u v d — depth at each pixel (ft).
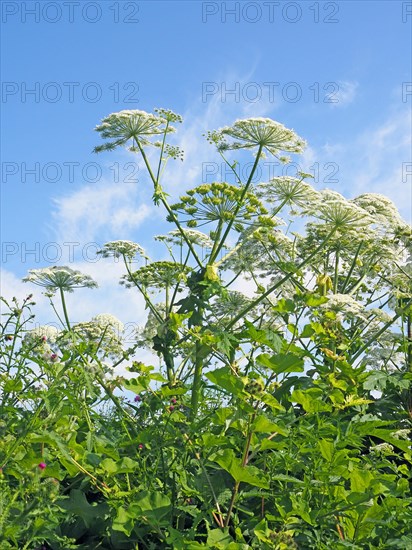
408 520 12.71
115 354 16.29
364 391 16.07
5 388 13.44
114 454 12.50
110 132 18.07
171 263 18.49
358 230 17.57
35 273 17.83
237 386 11.95
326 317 14.26
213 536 11.71
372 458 14.26
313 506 12.89
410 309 16.96
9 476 12.98
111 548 12.93
